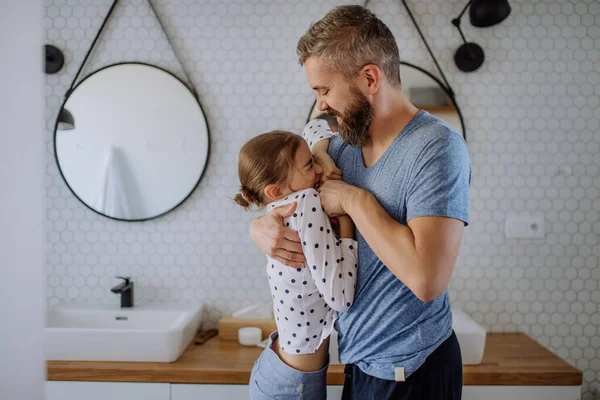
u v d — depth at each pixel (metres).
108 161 2.19
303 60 1.13
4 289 0.52
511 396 1.79
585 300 2.22
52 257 2.24
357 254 1.17
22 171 0.56
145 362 1.85
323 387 1.29
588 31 2.15
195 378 1.79
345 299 1.13
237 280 2.24
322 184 1.20
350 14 1.08
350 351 1.21
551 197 2.19
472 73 2.17
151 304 2.24
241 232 2.23
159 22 2.16
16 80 0.55
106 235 2.23
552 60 2.16
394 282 1.10
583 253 2.20
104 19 2.17
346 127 1.13
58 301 2.25
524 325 2.23
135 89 2.17
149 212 2.20
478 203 2.20
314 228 1.16
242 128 2.20
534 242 2.21
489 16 2.04
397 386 1.11
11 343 0.54
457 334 1.81
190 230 2.23
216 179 2.21
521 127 2.18
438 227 0.98
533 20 2.15
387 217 1.04
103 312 2.13
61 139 2.18
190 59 2.19
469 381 1.78
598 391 2.23
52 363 1.82
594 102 2.17
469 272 2.22
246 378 1.78
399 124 1.14
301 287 1.21
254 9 2.17
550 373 1.78
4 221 0.52
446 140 1.03
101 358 1.85
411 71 2.16
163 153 2.19
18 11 0.55
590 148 2.18
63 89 2.20
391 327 1.12
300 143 1.27
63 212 2.23
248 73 2.19
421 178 1.02
